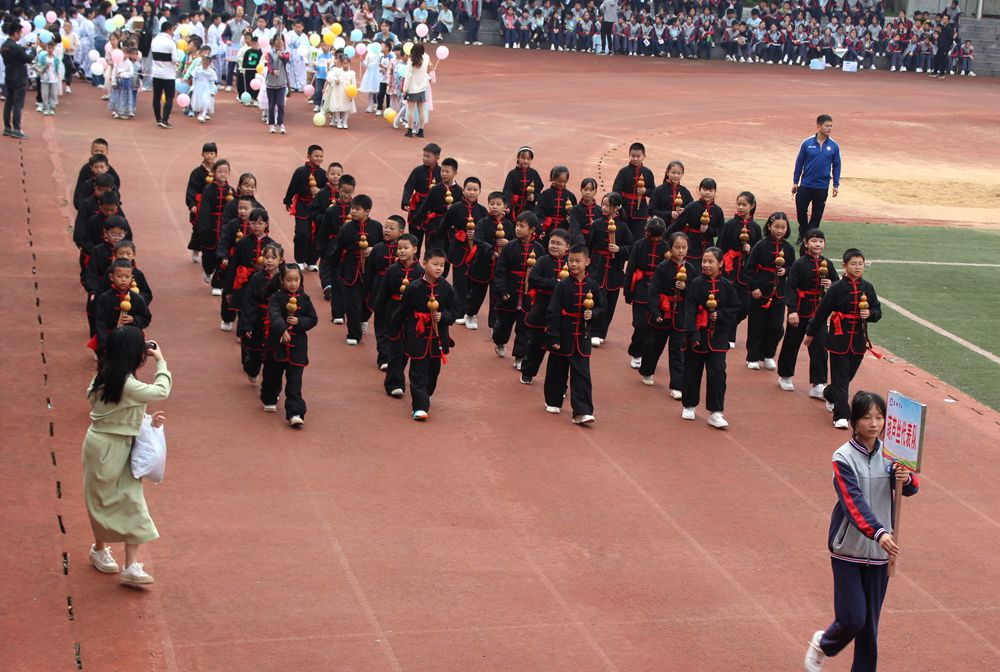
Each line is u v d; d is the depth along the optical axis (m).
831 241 23.16
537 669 8.41
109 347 8.75
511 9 49.31
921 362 16.47
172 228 19.94
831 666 8.88
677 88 42.34
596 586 9.68
